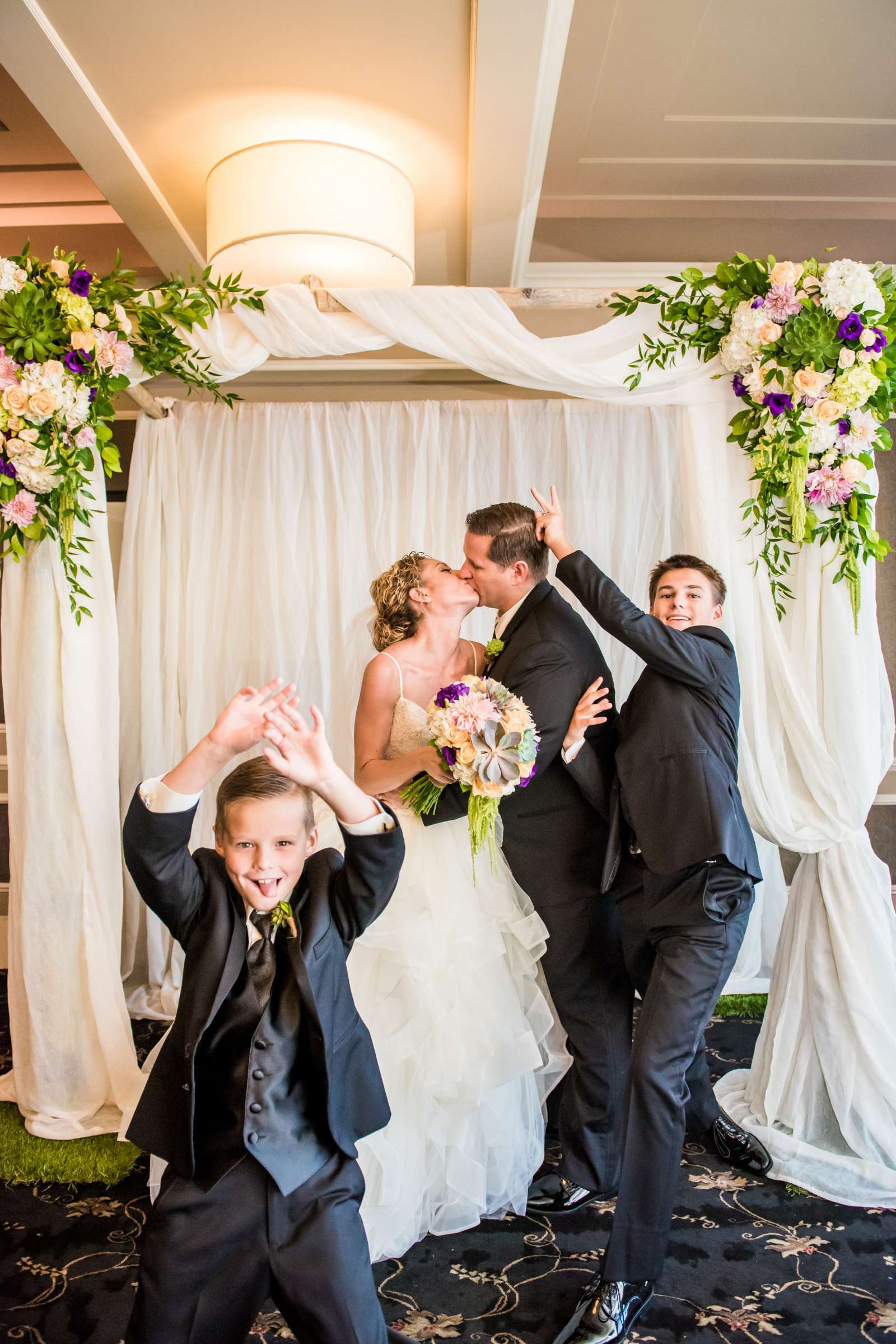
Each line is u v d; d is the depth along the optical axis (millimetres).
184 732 4129
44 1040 3029
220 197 3793
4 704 3182
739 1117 2979
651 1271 2088
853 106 3906
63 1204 2662
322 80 3336
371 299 2982
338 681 4066
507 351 2975
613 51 3572
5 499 2930
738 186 4480
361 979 2449
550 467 4117
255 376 4520
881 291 2807
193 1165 1557
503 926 2607
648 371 3020
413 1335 2107
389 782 2533
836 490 2801
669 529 4055
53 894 3043
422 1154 2457
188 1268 1522
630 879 2457
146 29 3064
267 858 1655
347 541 4098
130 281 3053
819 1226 2510
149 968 4168
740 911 2305
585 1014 2564
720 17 3400
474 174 3750
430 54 3195
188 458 4195
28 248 2953
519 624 2646
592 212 4688
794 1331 2109
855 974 2824
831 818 2916
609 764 2590
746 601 3037
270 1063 1591
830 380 2791
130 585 4164
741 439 3002
